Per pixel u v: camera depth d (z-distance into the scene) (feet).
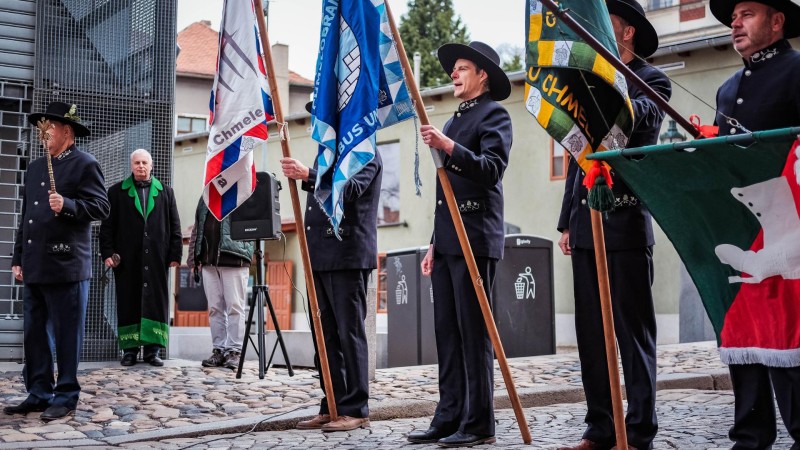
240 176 19.65
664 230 13.05
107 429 20.25
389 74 17.79
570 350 63.05
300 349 31.24
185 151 102.17
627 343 15.46
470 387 17.49
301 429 20.26
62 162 21.99
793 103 13.60
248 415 21.83
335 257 20.04
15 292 33.01
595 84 13.96
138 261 30.73
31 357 21.98
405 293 40.04
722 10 14.61
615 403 13.67
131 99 34.12
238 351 30.35
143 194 30.96
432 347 38.52
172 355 36.94
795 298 12.25
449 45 18.10
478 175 16.88
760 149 11.92
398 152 86.12
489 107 17.76
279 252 97.25
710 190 12.51
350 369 20.31
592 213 13.52
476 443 17.42
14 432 19.75
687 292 48.47
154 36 34.55
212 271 30.27
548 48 13.62
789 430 12.89
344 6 18.17
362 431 19.72
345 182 17.56
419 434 18.04
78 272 21.58
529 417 21.68
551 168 76.54
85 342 32.40
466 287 17.52
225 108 19.42
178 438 19.30
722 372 28.22
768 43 13.93
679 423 19.79
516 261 37.93
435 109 81.51
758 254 12.45
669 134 61.57
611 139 13.98
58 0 33.32
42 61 33.06
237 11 19.54
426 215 84.38
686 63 67.77
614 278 15.40
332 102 18.19
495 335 17.17
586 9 13.60
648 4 93.20
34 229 21.58
